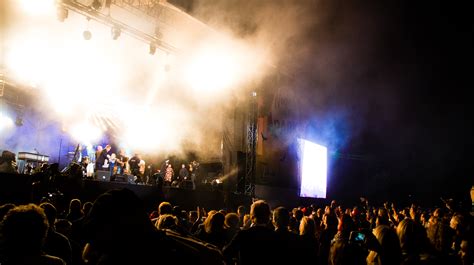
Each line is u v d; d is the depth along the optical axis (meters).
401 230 3.32
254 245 3.47
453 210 8.03
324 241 5.96
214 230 4.91
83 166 13.95
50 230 3.70
